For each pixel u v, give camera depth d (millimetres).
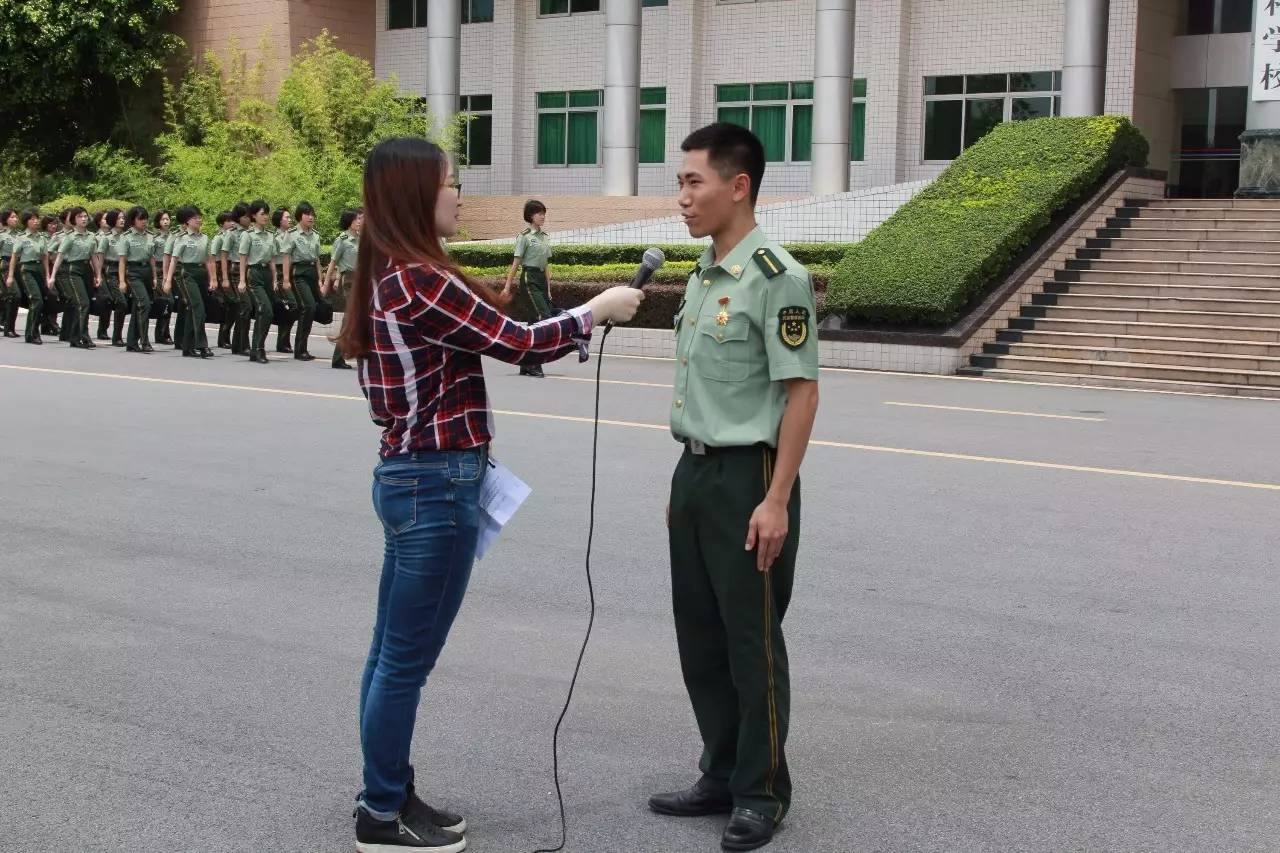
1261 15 20469
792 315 3797
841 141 26859
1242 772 4539
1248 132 21000
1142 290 18250
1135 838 4020
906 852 3920
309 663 5586
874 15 28547
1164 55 27203
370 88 31375
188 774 4449
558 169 32750
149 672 5449
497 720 4977
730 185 3883
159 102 34062
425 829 3916
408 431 3752
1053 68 27047
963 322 17609
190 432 11484
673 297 19469
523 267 16531
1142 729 4934
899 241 18703
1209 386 15734
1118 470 10141
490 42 33344
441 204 3785
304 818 4129
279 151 29188
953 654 5777
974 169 20453
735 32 30359
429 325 3674
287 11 32406
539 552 7473
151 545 7570
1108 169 20875
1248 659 5746
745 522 3893
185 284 18219
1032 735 4867
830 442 11273
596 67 32062
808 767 4562
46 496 8844
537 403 13469
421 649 3832
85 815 4125
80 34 31188
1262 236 18969
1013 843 3980
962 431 12031
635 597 6625
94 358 18078
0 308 22344
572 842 3994
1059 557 7461
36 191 33125
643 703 5164
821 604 6508
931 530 8070
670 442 11133
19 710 5016
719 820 4168
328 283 17906
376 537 7793
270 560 7262
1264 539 7941
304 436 11289
